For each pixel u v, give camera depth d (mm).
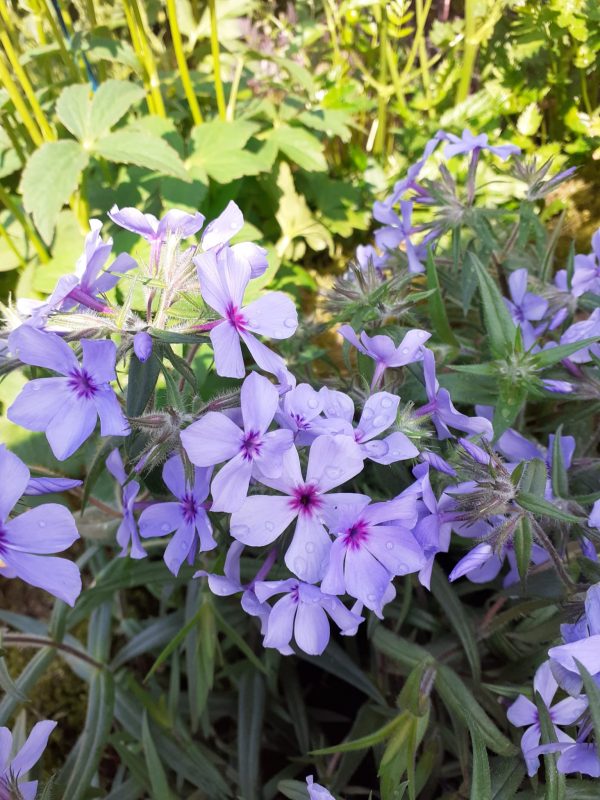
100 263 140
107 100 262
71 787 188
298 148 310
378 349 148
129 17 278
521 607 171
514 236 225
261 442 119
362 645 226
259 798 199
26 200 247
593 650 118
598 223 303
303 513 125
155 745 201
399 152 375
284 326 131
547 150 321
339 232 338
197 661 188
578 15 287
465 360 214
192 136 300
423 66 351
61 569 119
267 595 126
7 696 196
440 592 182
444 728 192
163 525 145
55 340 120
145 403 136
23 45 338
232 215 138
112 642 256
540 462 147
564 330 219
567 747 135
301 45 360
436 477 155
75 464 252
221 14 343
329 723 225
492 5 315
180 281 135
